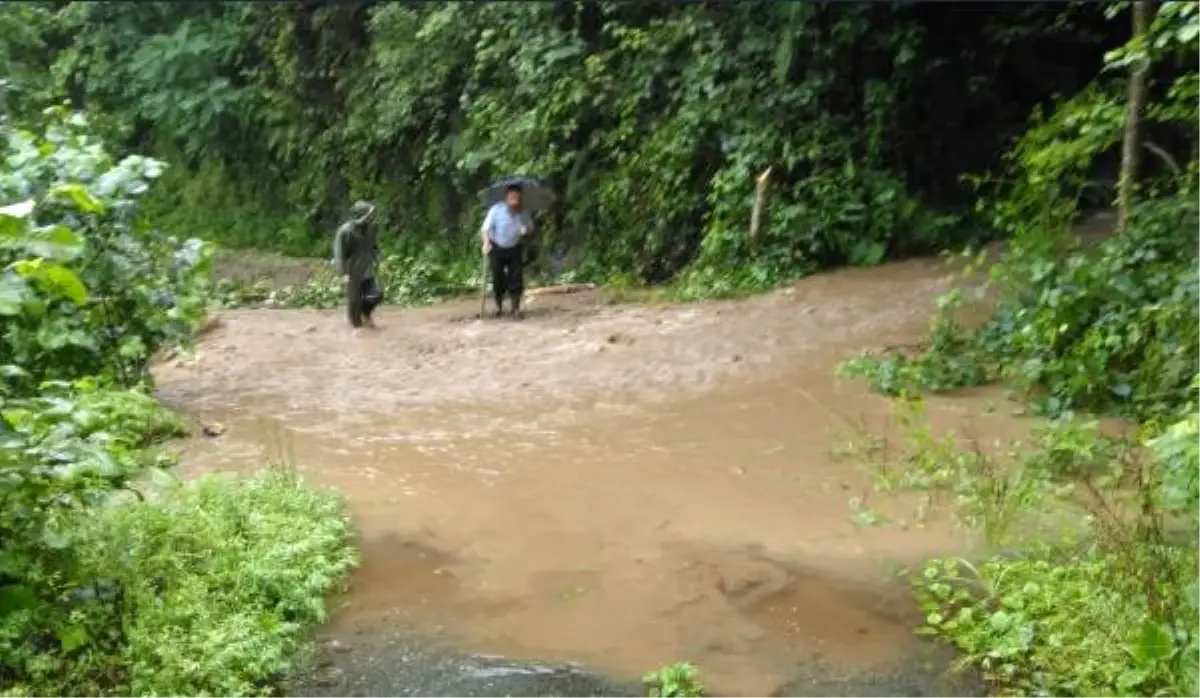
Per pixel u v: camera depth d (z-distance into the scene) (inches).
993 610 195.0
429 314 549.0
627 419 324.8
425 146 761.0
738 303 480.1
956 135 565.0
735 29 572.7
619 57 631.8
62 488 183.9
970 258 489.7
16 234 170.4
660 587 213.3
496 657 188.7
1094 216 517.0
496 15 691.4
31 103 831.7
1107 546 202.2
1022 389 318.7
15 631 171.8
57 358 285.6
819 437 297.0
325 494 251.4
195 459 293.0
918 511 242.7
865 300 447.2
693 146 569.9
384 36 759.1
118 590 188.9
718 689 177.8
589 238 632.4
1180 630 166.1
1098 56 587.5
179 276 329.1
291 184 883.4
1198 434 178.7
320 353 448.5
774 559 223.6
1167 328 286.0
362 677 183.5
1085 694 165.2
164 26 933.2
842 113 553.0
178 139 965.8
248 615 191.5
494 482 272.1
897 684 179.0
